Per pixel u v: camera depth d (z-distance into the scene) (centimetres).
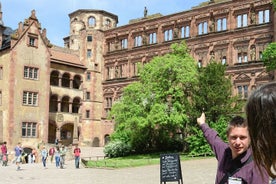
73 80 7325
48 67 6519
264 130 235
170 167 1830
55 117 6794
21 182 2512
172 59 4966
